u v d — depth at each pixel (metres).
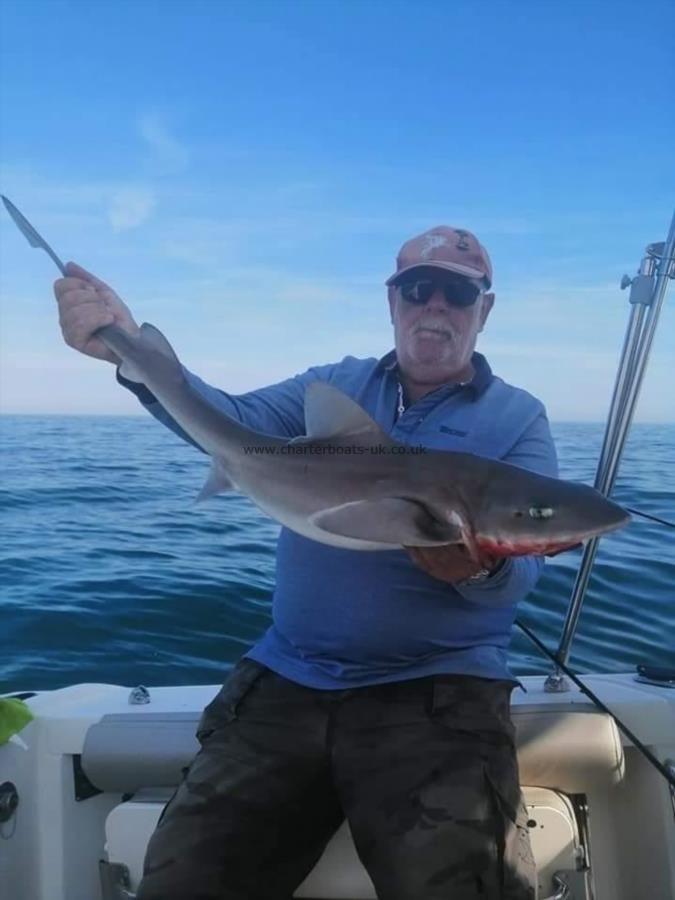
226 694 1.04
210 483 1.03
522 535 0.83
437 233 1.18
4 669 1.92
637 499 3.63
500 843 0.83
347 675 0.99
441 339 1.15
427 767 0.88
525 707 1.10
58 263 1.07
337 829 0.97
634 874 1.10
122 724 1.11
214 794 0.91
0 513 3.98
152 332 1.07
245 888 0.86
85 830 1.13
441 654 1.00
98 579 2.62
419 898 0.79
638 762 1.11
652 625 2.16
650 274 1.05
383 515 0.88
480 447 1.08
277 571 1.12
